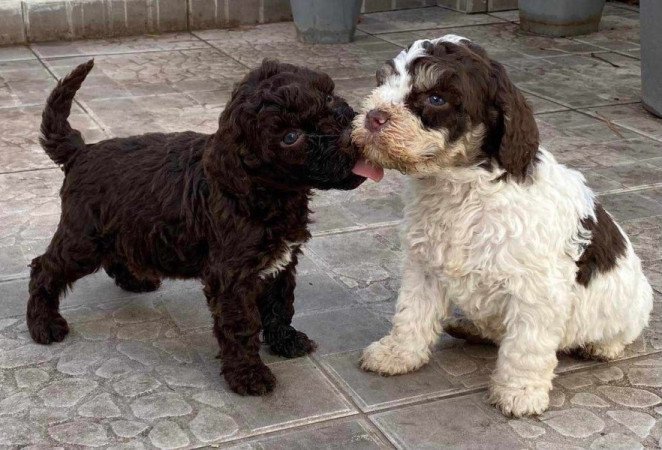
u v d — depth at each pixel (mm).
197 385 1321
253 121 1217
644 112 2262
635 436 1256
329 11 2822
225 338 1310
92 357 1364
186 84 2396
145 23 2943
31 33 2777
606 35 3055
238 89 1241
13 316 1438
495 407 1299
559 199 1271
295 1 2848
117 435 1239
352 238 1660
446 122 1199
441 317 1352
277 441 1238
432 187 1271
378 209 1759
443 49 1213
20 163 1878
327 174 1225
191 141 1350
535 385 1289
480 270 1266
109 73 2475
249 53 2740
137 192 1334
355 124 1215
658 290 1524
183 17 2994
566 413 1291
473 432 1260
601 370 1371
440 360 1386
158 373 1339
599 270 1315
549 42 2957
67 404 1282
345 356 1386
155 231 1328
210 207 1287
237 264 1281
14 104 2180
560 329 1284
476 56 1219
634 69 2650
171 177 1325
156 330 1422
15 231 1641
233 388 1309
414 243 1303
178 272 1355
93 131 2020
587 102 2334
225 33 2998
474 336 1408
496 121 1227
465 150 1219
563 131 2104
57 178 1826
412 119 1193
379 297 1510
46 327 1386
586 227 1302
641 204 1779
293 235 1302
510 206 1246
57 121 1377
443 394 1322
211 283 1306
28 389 1304
